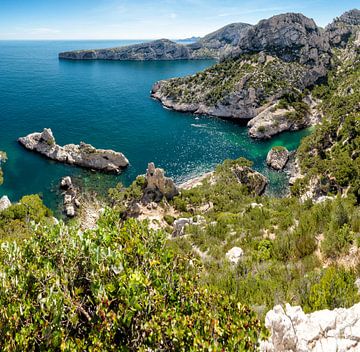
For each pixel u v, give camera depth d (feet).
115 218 40.37
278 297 44.34
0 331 24.53
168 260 34.17
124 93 636.48
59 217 222.89
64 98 569.23
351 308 33.63
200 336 25.07
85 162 302.86
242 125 453.99
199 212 217.15
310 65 567.59
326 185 227.81
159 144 372.38
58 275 29.76
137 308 25.30
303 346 30.42
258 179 268.62
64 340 24.02
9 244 34.27
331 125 303.68
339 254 54.80
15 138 364.38
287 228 85.66
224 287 51.98
